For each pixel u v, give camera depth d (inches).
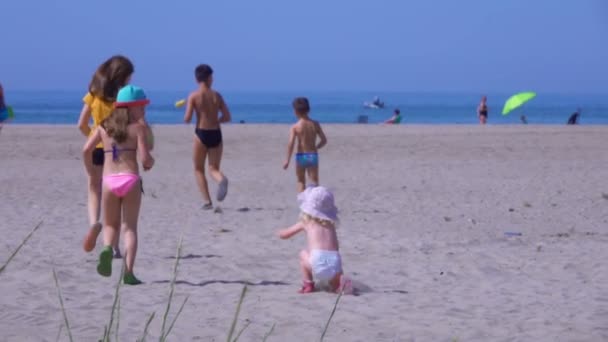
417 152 3216.0
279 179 2370.8
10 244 1278.3
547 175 2503.7
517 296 985.5
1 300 920.3
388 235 1430.9
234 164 2797.7
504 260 1213.7
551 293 1003.9
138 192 998.4
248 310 898.7
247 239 1370.6
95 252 1221.7
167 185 2182.6
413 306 927.7
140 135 995.3
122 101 995.9
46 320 840.3
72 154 3034.0
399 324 845.8
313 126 1733.5
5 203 1793.8
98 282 1024.2
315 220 994.1
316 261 974.4
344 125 4886.8
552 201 1940.2
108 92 1100.5
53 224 1512.1
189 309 900.6
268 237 1392.7
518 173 2554.1
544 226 1576.0
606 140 3769.7
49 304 906.7
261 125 4731.8
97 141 1010.7
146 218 1599.4
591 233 1487.5
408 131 4227.4
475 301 957.2
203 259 1192.8
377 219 1630.2
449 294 994.7
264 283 1043.3
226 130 4212.6
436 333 813.2
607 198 1993.1
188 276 1075.9
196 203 1840.6
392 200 1931.6
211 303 930.1
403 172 2568.9
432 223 1584.6
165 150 3208.7
